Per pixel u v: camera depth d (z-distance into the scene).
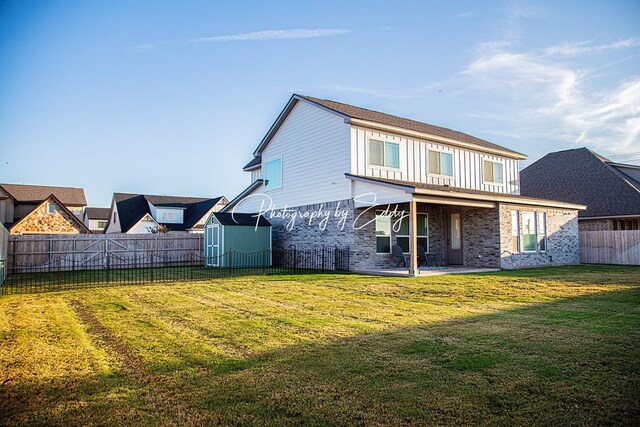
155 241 22.31
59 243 20.00
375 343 5.89
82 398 4.09
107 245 21.12
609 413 3.65
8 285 12.91
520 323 7.10
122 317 7.87
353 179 16.28
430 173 18.94
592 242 22.19
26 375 4.73
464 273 15.38
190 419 3.62
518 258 18.06
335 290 11.26
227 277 14.71
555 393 4.08
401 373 4.67
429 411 3.73
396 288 11.50
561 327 6.77
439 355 5.30
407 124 19.53
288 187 20.08
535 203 18.66
